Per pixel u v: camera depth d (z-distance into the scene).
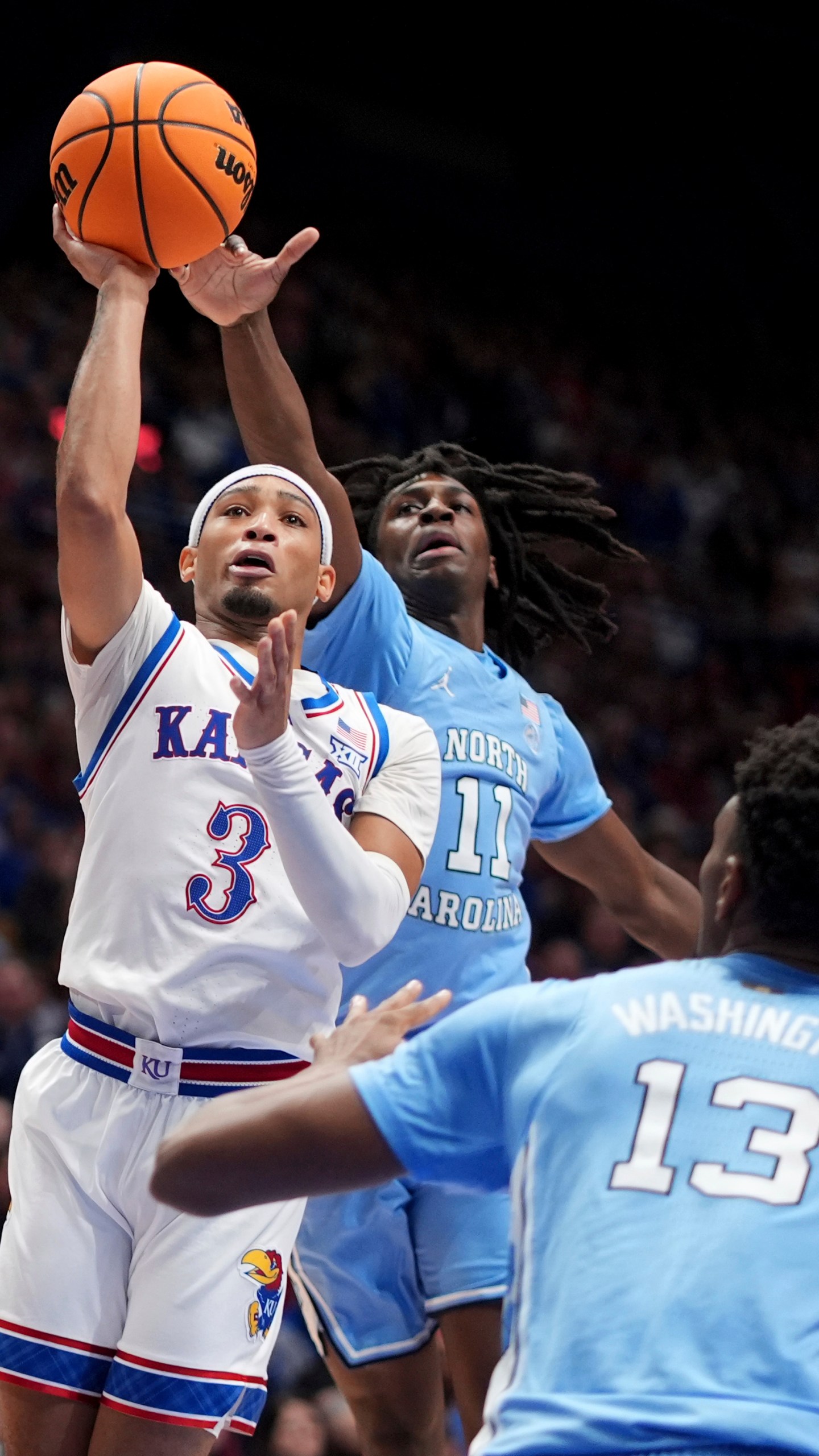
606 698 46.84
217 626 11.42
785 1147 6.90
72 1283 9.93
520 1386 6.81
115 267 11.31
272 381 12.59
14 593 38.38
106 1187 10.02
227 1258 9.97
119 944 10.23
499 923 13.18
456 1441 20.00
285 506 11.66
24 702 36.44
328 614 13.17
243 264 12.14
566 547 48.66
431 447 15.70
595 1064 7.19
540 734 14.16
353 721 11.12
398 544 14.59
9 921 31.23
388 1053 7.74
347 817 10.88
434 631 14.15
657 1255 6.74
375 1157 7.25
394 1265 12.56
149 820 10.33
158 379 45.88
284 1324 24.20
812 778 7.66
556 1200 7.02
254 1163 7.17
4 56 40.72
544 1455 6.50
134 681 10.54
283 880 10.41
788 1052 7.14
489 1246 12.27
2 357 42.38
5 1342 9.88
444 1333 12.35
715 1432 6.34
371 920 9.89
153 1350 9.73
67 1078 10.31
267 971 10.30
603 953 36.41
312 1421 20.67
